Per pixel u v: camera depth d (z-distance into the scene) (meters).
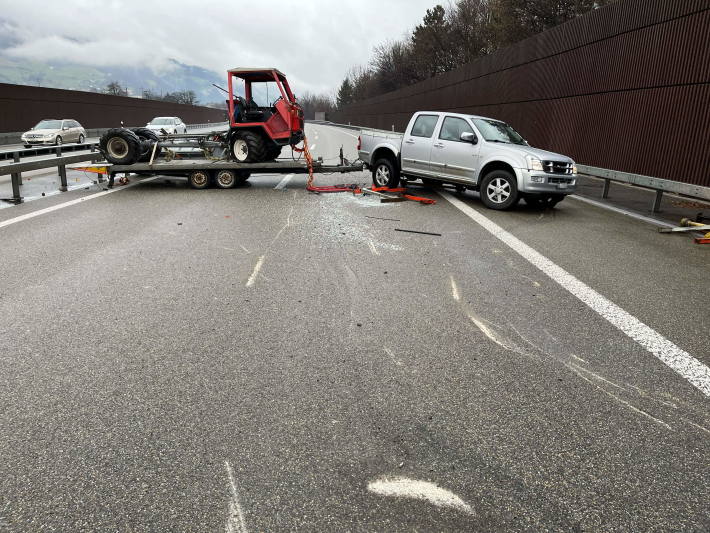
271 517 2.09
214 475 2.34
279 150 13.30
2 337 3.77
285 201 10.34
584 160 15.44
